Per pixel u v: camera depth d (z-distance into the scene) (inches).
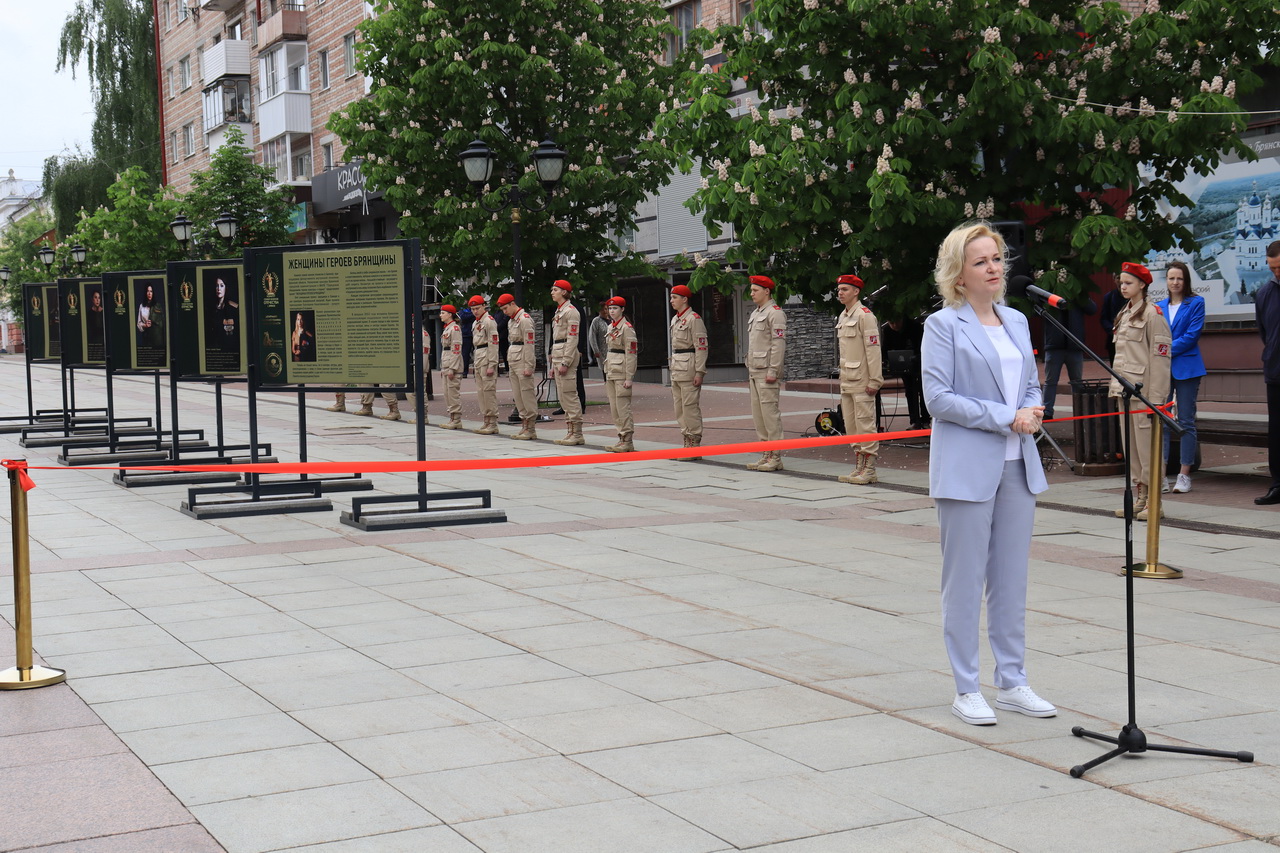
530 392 727.7
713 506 457.4
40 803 172.1
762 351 559.2
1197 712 207.6
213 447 616.1
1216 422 625.6
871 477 510.3
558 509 451.8
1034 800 169.2
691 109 587.8
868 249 559.8
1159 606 284.2
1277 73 683.4
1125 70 557.6
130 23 2144.4
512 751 190.5
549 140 763.4
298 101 1707.7
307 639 261.9
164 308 627.2
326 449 671.8
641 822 162.4
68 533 406.3
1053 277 541.3
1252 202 702.5
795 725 202.2
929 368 205.3
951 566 205.3
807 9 555.8
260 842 157.5
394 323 417.7
